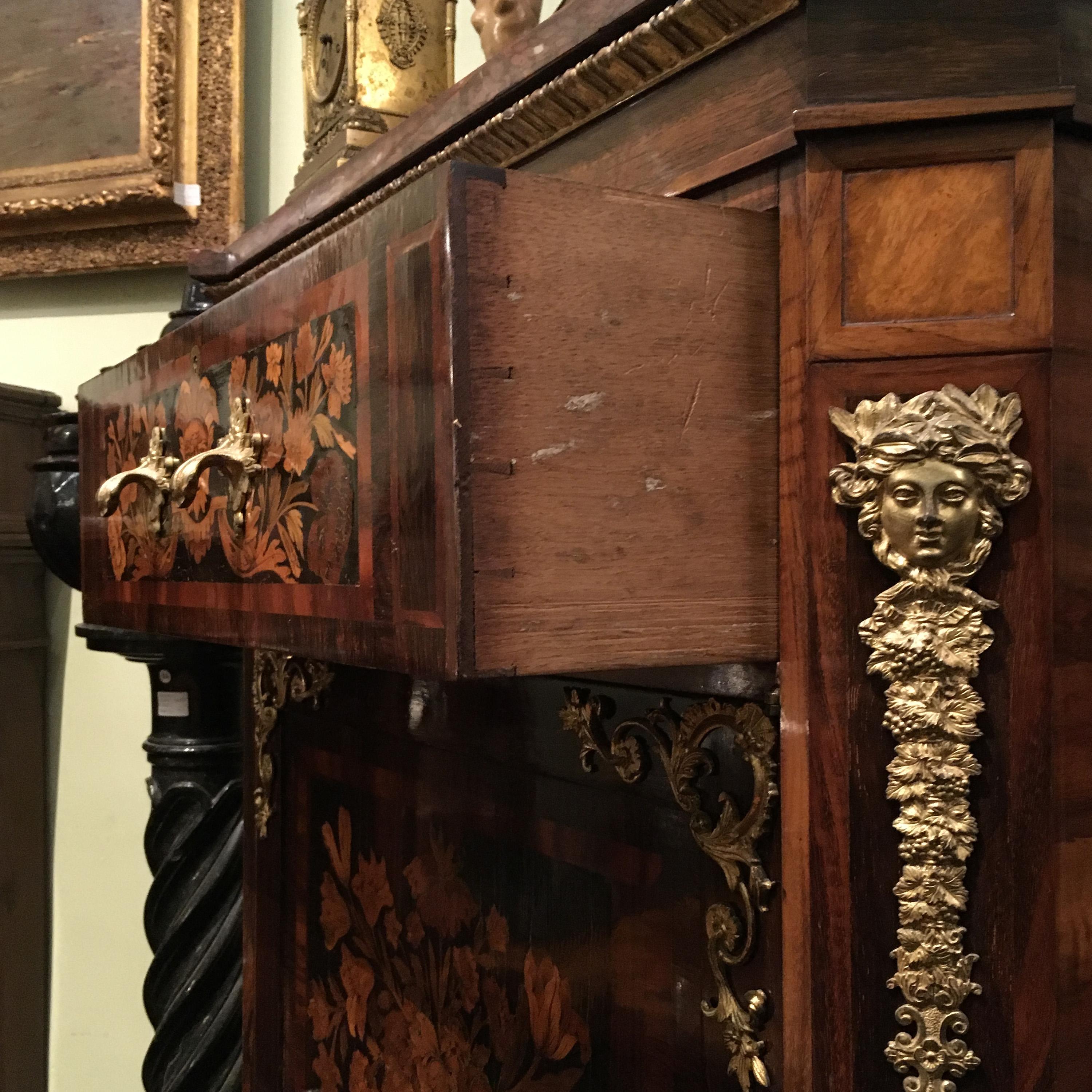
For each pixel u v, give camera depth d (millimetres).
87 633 1152
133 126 1283
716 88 479
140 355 680
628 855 562
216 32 1275
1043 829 428
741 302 438
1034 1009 429
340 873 828
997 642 434
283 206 874
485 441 373
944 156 428
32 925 1403
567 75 521
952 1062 433
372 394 427
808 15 434
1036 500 428
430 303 381
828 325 437
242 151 1290
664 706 528
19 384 1457
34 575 1424
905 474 426
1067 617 432
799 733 447
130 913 1394
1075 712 434
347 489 450
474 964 678
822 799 444
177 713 1185
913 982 435
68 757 1432
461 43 1104
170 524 629
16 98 1354
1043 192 421
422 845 729
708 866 512
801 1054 449
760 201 458
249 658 972
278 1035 915
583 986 590
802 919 448
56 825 1436
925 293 433
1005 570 433
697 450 426
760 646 445
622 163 534
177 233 1301
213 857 1167
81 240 1351
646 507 412
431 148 620
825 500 441
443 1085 704
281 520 508
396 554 411
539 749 619
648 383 413
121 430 713
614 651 403
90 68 1309
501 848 655
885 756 442
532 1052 627
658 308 416
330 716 838
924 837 433
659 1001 542
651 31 476
